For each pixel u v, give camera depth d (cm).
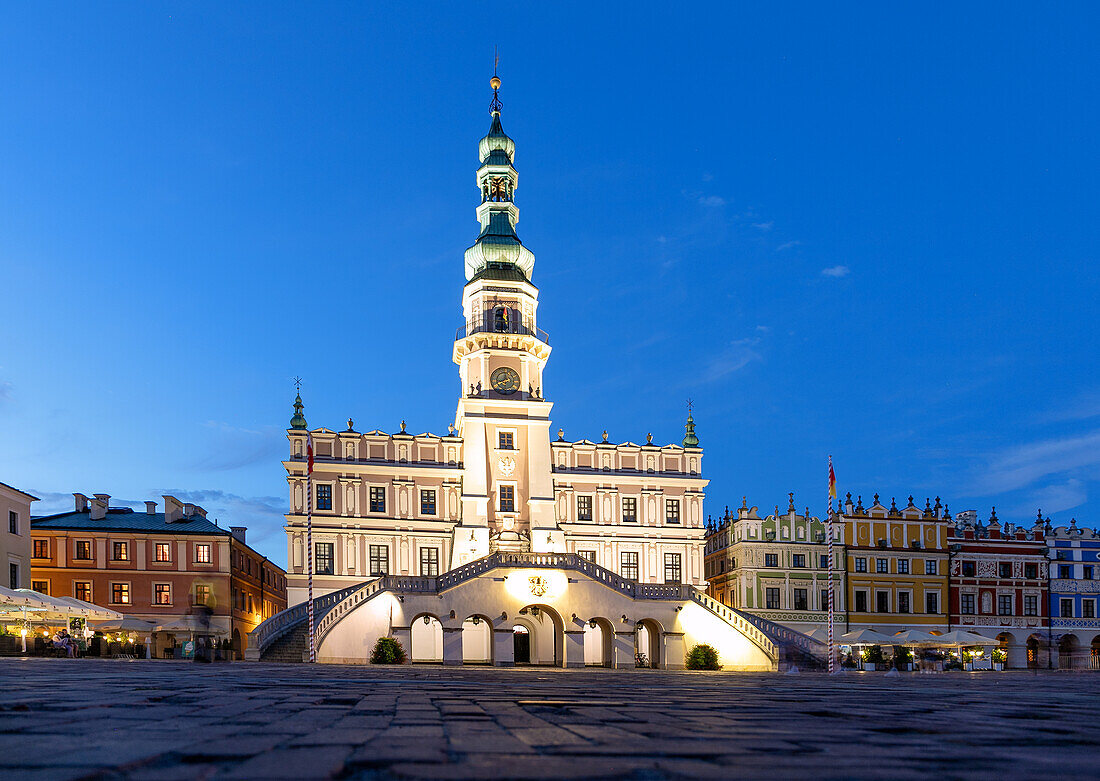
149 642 6166
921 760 638
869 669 6944
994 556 8762
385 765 567
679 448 8025
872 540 8481
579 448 7894
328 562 7294
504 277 8062
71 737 700
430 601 6431
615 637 6644
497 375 7831
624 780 516
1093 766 620
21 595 4831
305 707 1112
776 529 8306
